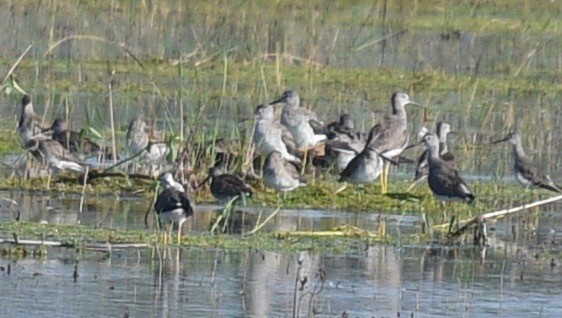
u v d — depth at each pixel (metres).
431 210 20.30
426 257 17.19
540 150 25.89
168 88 29.86
